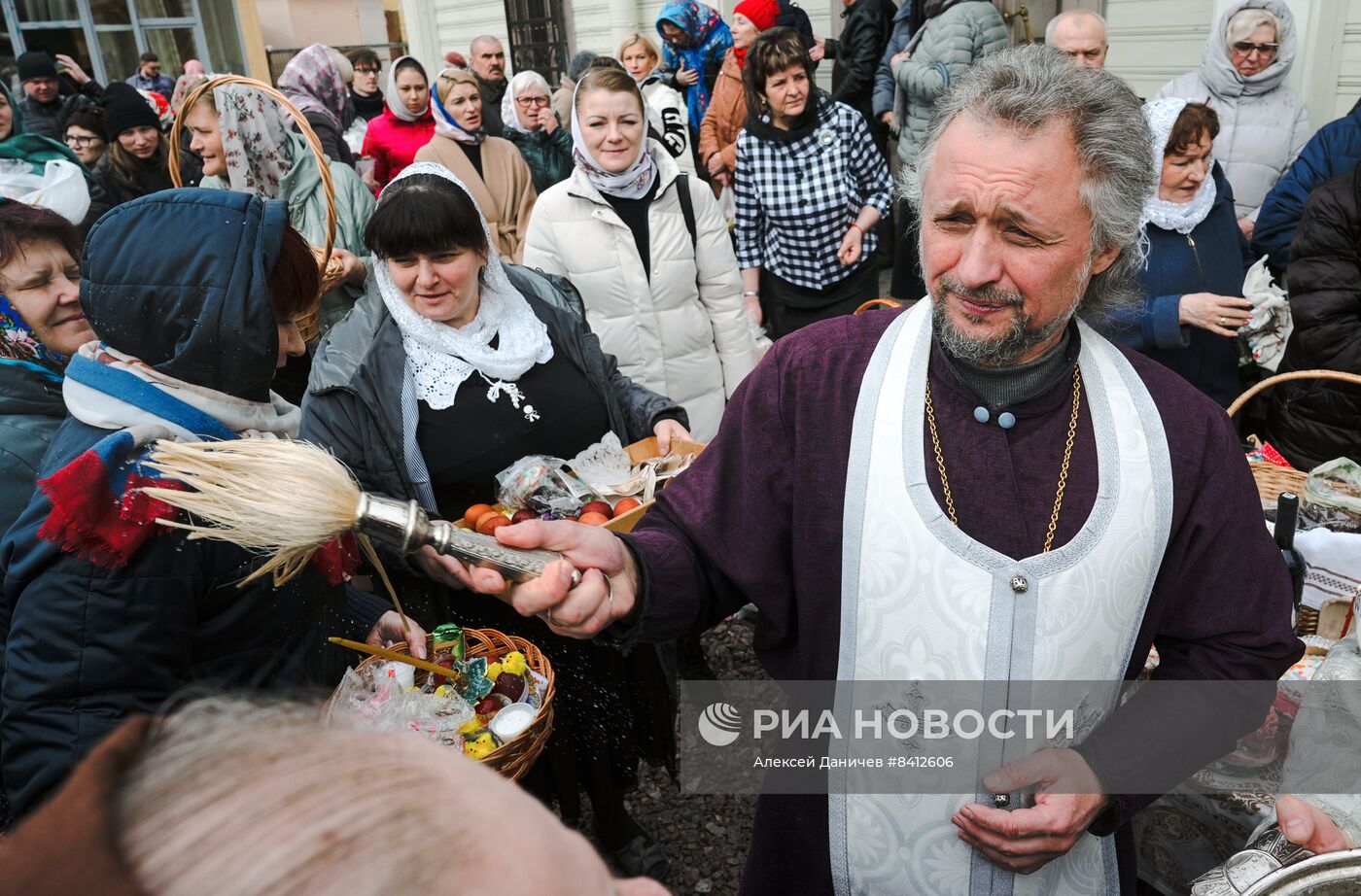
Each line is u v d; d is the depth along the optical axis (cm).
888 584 122
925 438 124
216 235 130
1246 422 342
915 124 485
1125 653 123
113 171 518
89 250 130
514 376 222
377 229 207
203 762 34
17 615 124
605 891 36
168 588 124
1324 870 117
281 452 111
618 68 306
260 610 135
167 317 129
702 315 328
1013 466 120
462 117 438
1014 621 117
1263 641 125
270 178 359
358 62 832
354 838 30
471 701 170
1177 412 123
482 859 32
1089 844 130
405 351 216
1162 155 272
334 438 212
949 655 120
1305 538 207
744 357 339
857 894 134
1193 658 127
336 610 160
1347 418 287
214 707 39
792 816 139
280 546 112
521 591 114
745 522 133
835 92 641
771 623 138
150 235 129
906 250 453
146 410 129
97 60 1391
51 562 122
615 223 307
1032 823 118
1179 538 123
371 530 109
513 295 231
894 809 128
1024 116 107
